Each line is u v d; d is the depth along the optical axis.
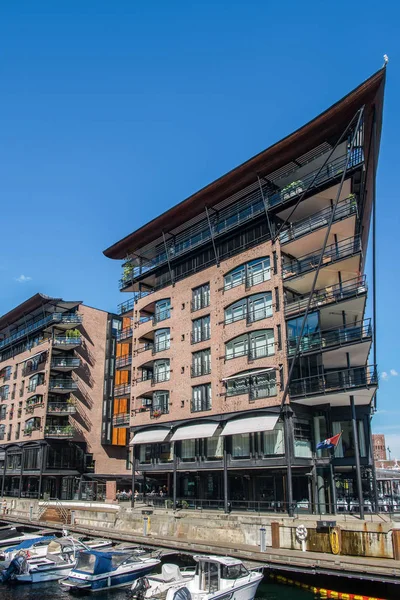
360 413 36.28
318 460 35.50
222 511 37.22
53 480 65.00
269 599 23.97
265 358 37.44
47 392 65.12
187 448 42.06
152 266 51.81
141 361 49.38
